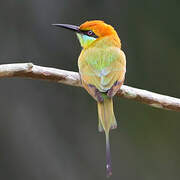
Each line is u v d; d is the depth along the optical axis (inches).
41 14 548.1
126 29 570.9
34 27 545.3
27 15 544.7
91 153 537.3
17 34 539.8
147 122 568.1
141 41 573.9
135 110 568.7
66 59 547.8
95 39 388.8
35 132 526.3
